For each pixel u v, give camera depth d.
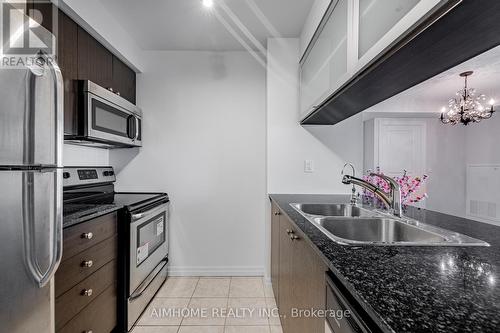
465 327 0.44
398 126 3.75
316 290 0.96
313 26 1.91
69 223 1.31
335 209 1.91
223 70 2.73
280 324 1.90
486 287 0.59
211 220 2.74
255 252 2.75
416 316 0.47
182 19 2.15
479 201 4.05
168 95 2.71
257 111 2.73
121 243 1.82
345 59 1.31
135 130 2.44
